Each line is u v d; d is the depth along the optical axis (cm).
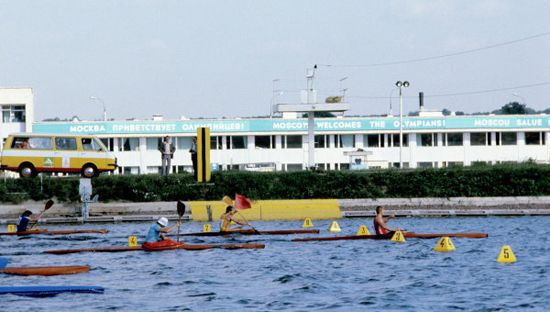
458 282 10788
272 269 11888
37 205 18775
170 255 13275
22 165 19625
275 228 16812
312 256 13000
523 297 9812
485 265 12044
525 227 16412
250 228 16888
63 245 14512
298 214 18700
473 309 9275
